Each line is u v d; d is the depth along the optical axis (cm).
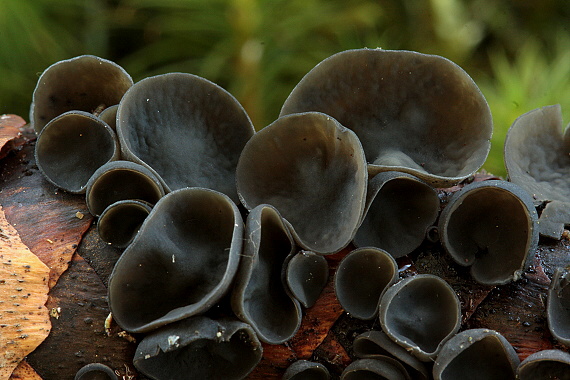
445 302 9
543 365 9
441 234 9
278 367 9
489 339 9
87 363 9
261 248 9
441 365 9
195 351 9
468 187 9
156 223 9
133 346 9
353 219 9
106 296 9
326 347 9
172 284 9
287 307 9
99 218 9
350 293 9
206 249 9
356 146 9
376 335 9
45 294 9
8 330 9
